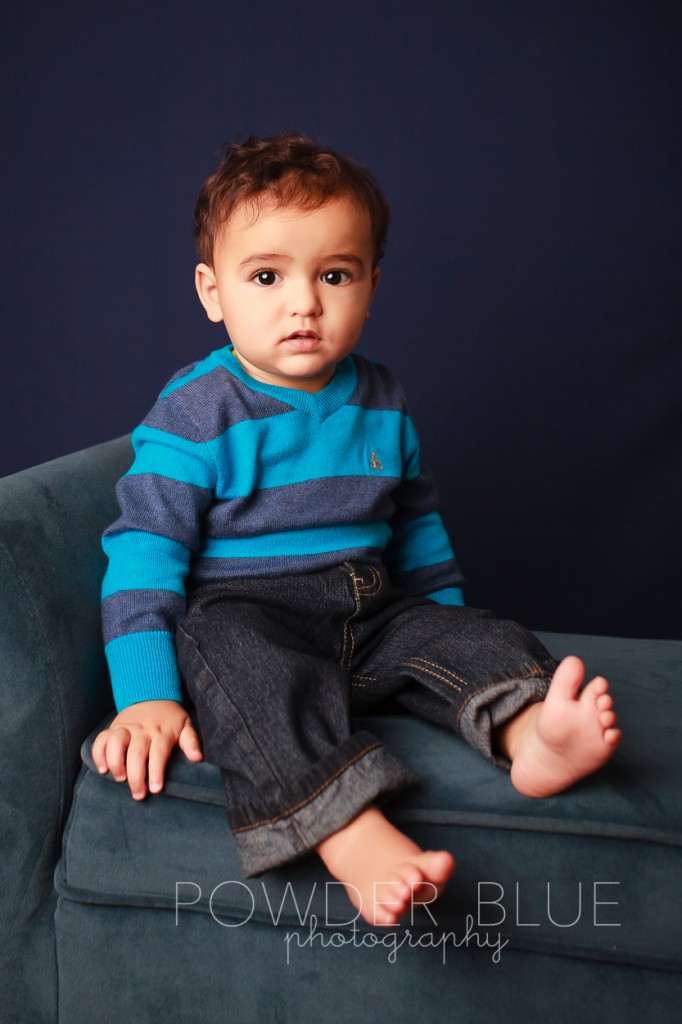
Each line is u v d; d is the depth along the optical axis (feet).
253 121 7.75
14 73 7.94
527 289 7.70
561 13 7.37
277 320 4.02
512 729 3.41
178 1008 3.48
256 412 4.18
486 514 8.05
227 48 7.71
